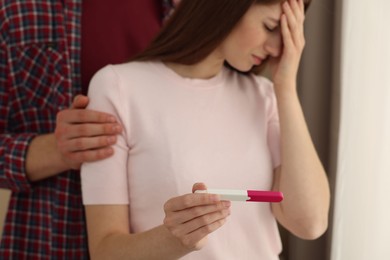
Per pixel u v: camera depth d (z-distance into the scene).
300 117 0.95
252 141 0.93
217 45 0.89
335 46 1.30
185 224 0.70
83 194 0.87
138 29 1.10
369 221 1.19
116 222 0.84
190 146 0.87
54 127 1.04
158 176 0.85
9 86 1.05
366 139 1.19
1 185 1.04
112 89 0.88
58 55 1.04
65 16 1.04
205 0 0.88
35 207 1.04
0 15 1.05
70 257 1.04
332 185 1.33
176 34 0.91
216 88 0.94
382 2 1.15
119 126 0.86
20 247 1.05
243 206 0.90
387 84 1.15
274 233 0.96
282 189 0.93
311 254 1.45
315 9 1.37
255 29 0.86
